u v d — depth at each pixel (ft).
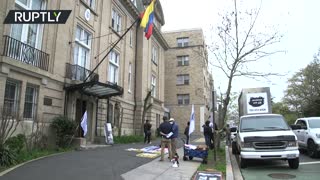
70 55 66.95
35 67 53.21
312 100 190.19
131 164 42.60
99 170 36.73
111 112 88.99
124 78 98.89
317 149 54.75
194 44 176.96
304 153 64.13
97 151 56.03
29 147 49.39
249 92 70.59
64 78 63.72
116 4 93.81
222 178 36.47
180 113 173.68
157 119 128.77
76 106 70.64
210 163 47.42
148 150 60.90
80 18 71.82
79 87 63.77
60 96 62.39
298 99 223.71
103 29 83.56
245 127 48.93
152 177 34.99
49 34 59.41
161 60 141.90
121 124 94.84
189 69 175.52
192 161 49.24
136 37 112.16
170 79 177.58
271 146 43.42
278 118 49.78
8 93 49.24
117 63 94.94
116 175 34.50
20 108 50.21
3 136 39.81
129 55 104.47
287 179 37.11
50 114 58.59
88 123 75.66
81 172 35.01
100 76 81.20
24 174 32.76
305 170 43.19
